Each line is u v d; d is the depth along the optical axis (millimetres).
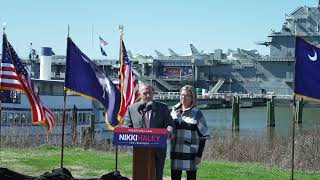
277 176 16500
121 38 13711
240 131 62438
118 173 10969
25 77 13875
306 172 18422
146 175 8453
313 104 127688
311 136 27438
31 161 18594
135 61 165125
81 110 41406
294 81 12180
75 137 30500
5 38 15258
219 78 166375
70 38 11930
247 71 164500
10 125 34688
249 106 133125
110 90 12102
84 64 11953
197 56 169750
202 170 17422
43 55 50062
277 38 160875
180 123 10062
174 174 10281
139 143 8023
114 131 8070
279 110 119125
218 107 126188
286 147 24016
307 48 12125
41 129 34938
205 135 10070
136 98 13461
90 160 19375
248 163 21641
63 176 10133
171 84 167000
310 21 159000
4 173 9945
